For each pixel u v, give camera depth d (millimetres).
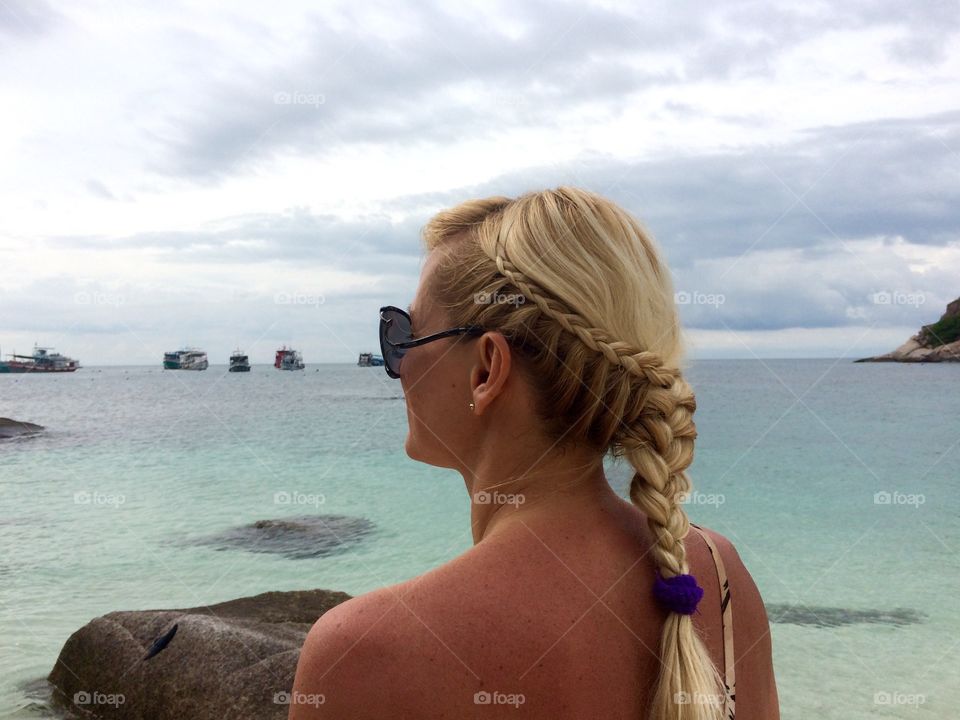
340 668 777
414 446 1079
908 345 87812
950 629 7152
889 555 10188
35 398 50906
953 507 13641
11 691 5492
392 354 1103
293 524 12094
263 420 32875
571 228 942
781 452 21609
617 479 1075
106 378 80875
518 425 941
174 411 38719
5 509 13914
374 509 13352
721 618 955
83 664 5258
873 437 25422
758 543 10961
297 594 6258
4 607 8039
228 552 10500
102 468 19516
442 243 1073
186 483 16859
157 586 8891
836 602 8047
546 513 901
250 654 4762
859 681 5898
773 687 1046
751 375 70688
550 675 788
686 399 975
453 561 859
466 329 982
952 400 41562
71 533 11766
